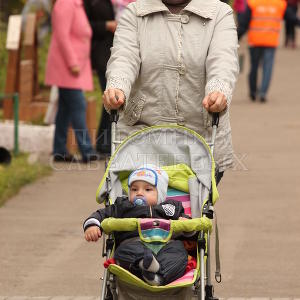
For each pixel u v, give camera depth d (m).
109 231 11.88
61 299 15.91
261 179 25.47
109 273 12.17
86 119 28.80
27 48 32.72
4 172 25.08
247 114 37.03
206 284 12.64
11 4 48.25
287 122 35.06
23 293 16.27
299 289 16.41
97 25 26.61
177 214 12.29
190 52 13.34
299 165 27.28
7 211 22.06
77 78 25.98
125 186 13.07
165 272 11.48
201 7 13.41
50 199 23.28
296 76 50.16
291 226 20.66
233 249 18.91
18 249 19.03
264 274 17.28
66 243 19.53
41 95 34.75
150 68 13.43
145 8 13.47
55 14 25.86
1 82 38.62
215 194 12.45
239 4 47.09
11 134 28.88
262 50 40.50
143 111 13.62
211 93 12.59
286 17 47.97
